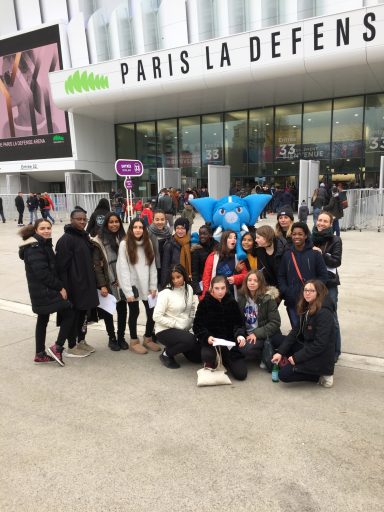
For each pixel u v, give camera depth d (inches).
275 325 163.9
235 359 158.9
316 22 610.9
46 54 956.6
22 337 207.2
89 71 825.5
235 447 112.8
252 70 675.4
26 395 145.9
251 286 164.9
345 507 90.6
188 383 153.4
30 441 118.1
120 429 123.2
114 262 186.1
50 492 97.3
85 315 186.4
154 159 1020.5
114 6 911.0
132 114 948.0
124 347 189.5
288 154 852.6
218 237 207.3
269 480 99.5
